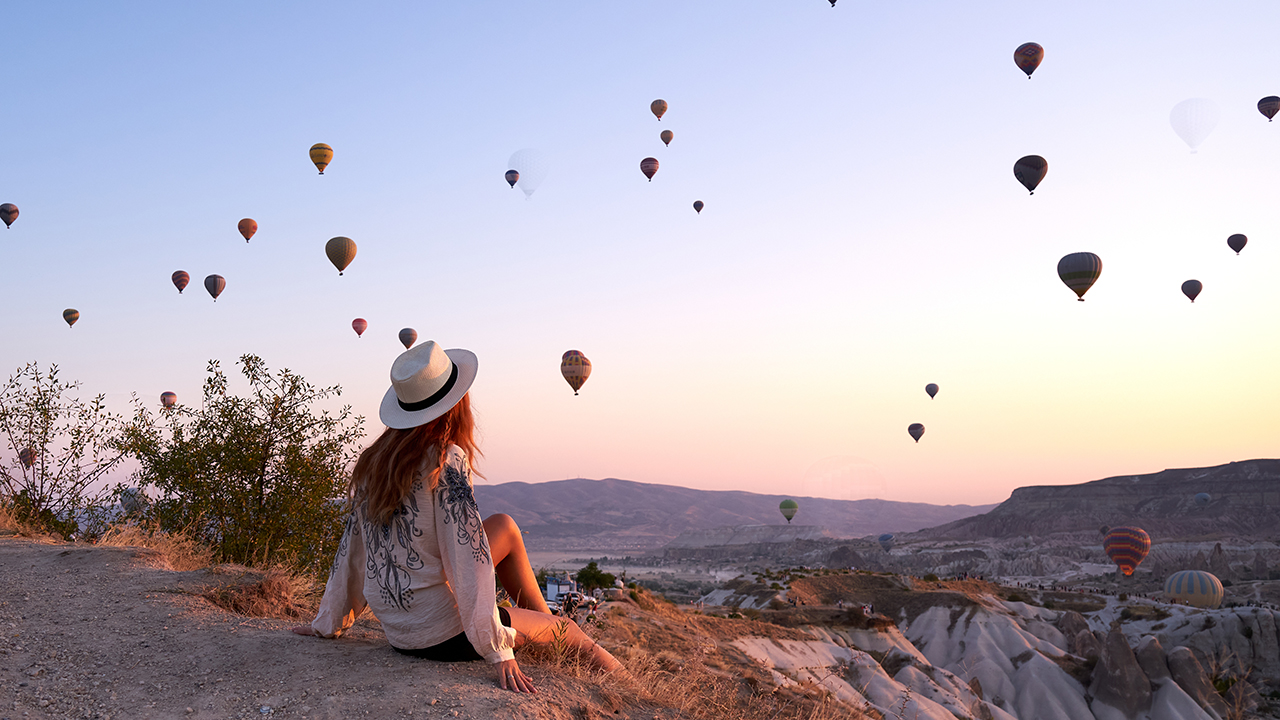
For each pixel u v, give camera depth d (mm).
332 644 4176
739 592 112250
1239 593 129000
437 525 3656
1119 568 79875
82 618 4598
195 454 9797
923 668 46344
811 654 43438
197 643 4172
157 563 6281
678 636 22719
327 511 10250
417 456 3666
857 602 100312
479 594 3568
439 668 3732
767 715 5469
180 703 3438
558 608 5559
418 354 3715
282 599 5789
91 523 9562
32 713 3307
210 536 9695
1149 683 62875
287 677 3662
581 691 3883
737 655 16594
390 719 3182
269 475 10219
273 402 10359
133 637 4281
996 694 67000
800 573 122125
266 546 9273
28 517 9039
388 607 3824
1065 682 66562
